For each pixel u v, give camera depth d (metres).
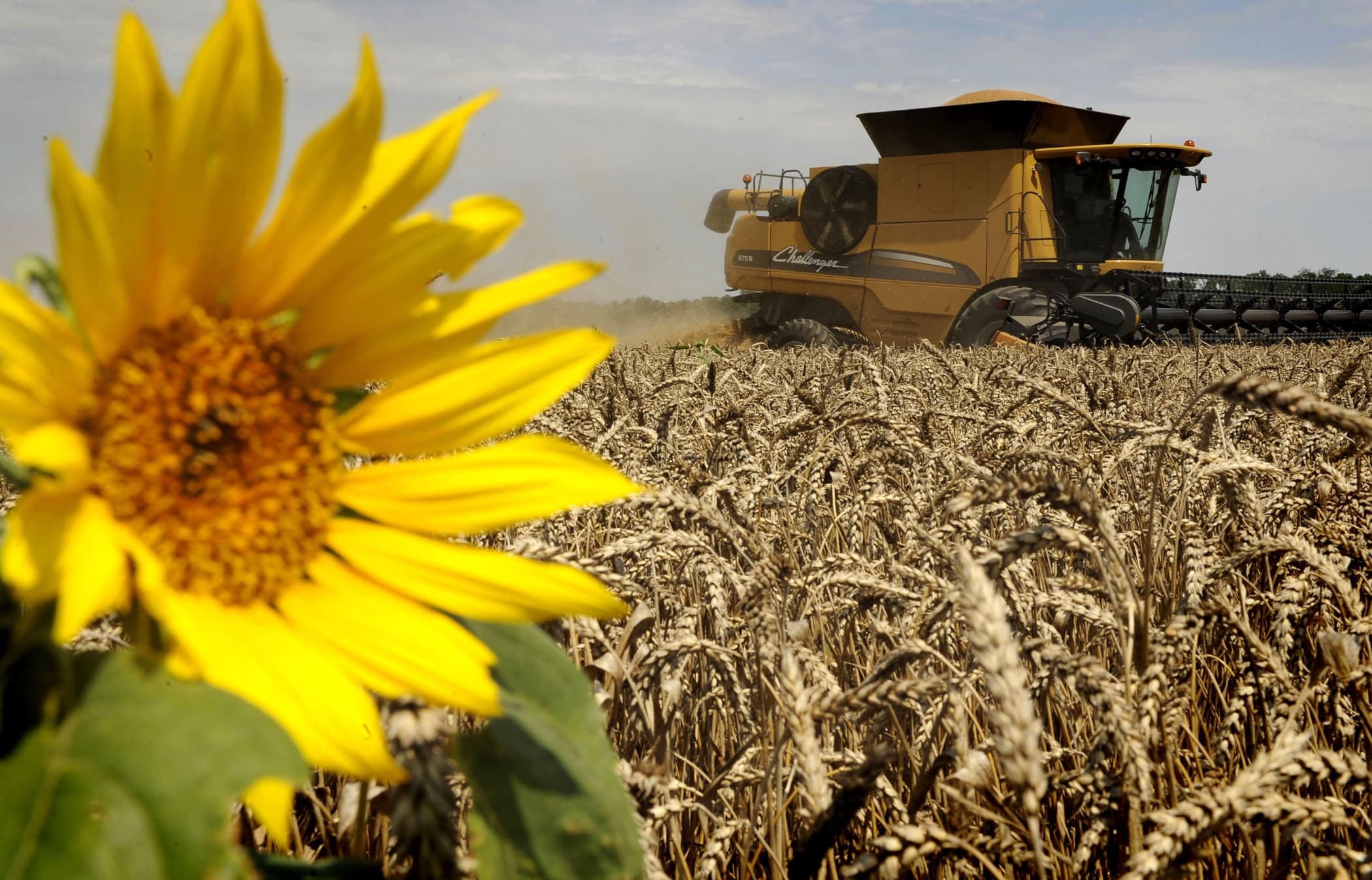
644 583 3.61
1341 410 1.89
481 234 1.10
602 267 1.13
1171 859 1.60
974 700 3.19
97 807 0.74
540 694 1.12
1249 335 27.22
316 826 2.59
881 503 4.48
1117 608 2.18
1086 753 2.80
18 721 0.79
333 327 1.09
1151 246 27.00
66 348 0.90
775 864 2.19
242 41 0.92
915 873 2.45
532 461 1.09
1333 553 3.73
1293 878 2.45
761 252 33.41
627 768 1.87
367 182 1.03
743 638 3.10
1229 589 3.66
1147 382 11.55
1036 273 26.23
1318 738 2.97
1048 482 2.11
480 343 1.11
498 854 1.01
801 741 1.83
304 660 0.93
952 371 10.95
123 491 0.95
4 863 0.72
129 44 0.87
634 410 7.05
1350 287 29.73
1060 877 2.36
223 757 0.78
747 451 5.26
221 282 1.03
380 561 1.03
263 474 1.01
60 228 0.87
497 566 1.03
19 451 0.83
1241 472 4.00
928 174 28.12
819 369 11.36
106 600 0.81
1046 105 26.41
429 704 0.97
